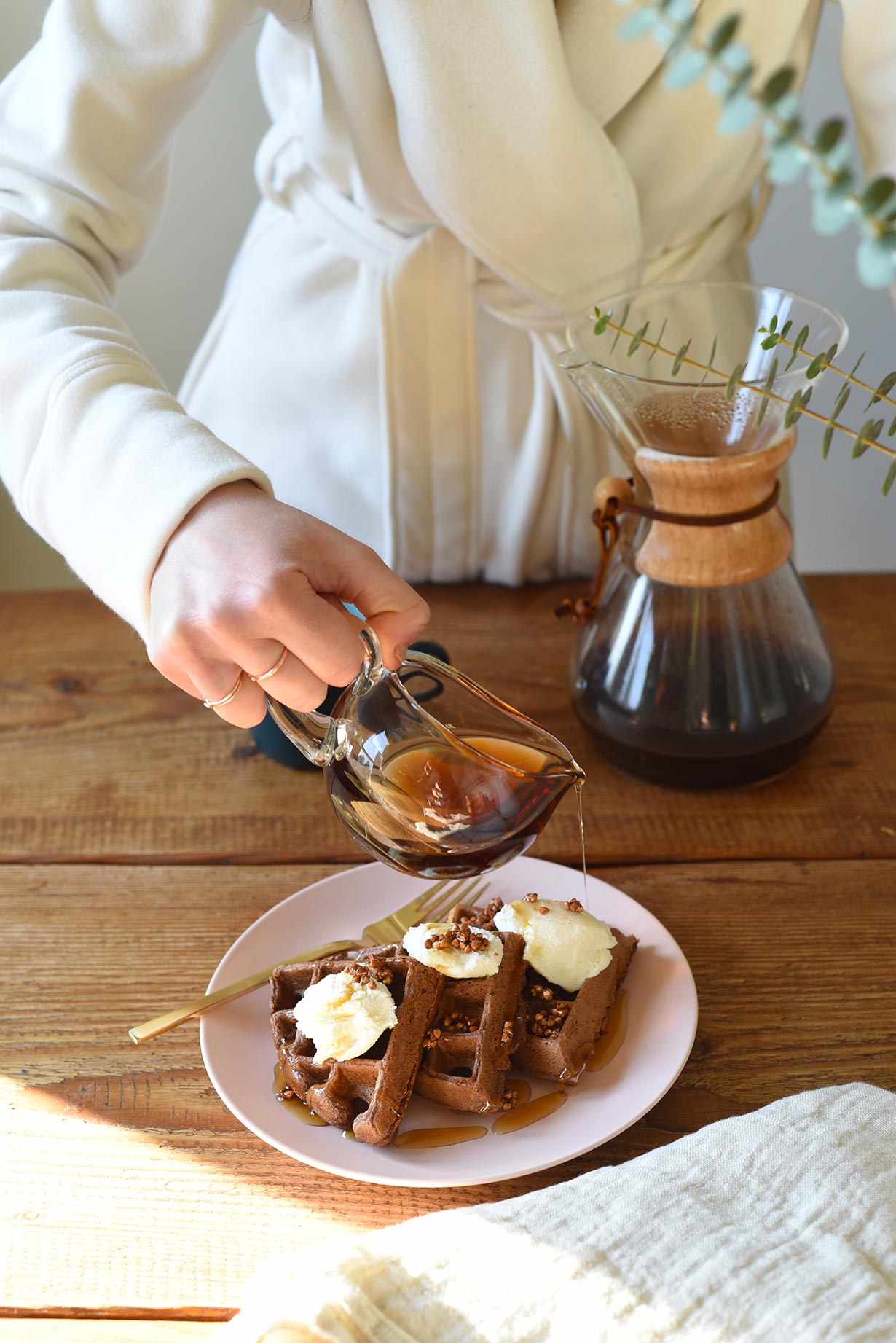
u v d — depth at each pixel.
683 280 1.04
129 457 0.78
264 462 1.16
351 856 0.89
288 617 0.70
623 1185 0.67
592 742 0.93
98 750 0.98
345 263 1.09
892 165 0.93
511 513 1.10
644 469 0.84
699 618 0.86
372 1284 0.64
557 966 0.77
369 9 0.90
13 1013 0.80
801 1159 0.68
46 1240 0.70
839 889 0.85
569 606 0.92
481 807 0.73
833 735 0.96
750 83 0.49
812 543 1.79
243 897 0.87
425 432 1.07
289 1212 0.71
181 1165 0.73
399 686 0.74
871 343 1.60
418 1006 0.74
